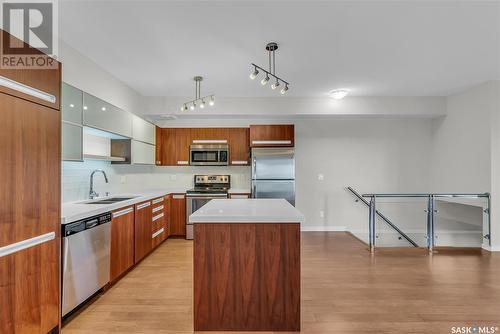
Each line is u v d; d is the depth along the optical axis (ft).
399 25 7.38
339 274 9.67
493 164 12.32
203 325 6.25
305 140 16.84
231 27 7.43
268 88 12.92
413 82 12.21
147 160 13.83
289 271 6.22
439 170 15.75
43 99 5.50
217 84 12.32
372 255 11.85
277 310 6.22
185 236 14.73
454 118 14.32
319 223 16.84
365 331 6.27
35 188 5.32
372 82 12.14
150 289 8.50
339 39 8.15
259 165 15.02
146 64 10.02
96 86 10.00
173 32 7.68
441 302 7.59
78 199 9.80
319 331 6.27
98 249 7.78
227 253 6.21
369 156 16.79
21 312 5.02
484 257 11.50
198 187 16.94
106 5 6.39
